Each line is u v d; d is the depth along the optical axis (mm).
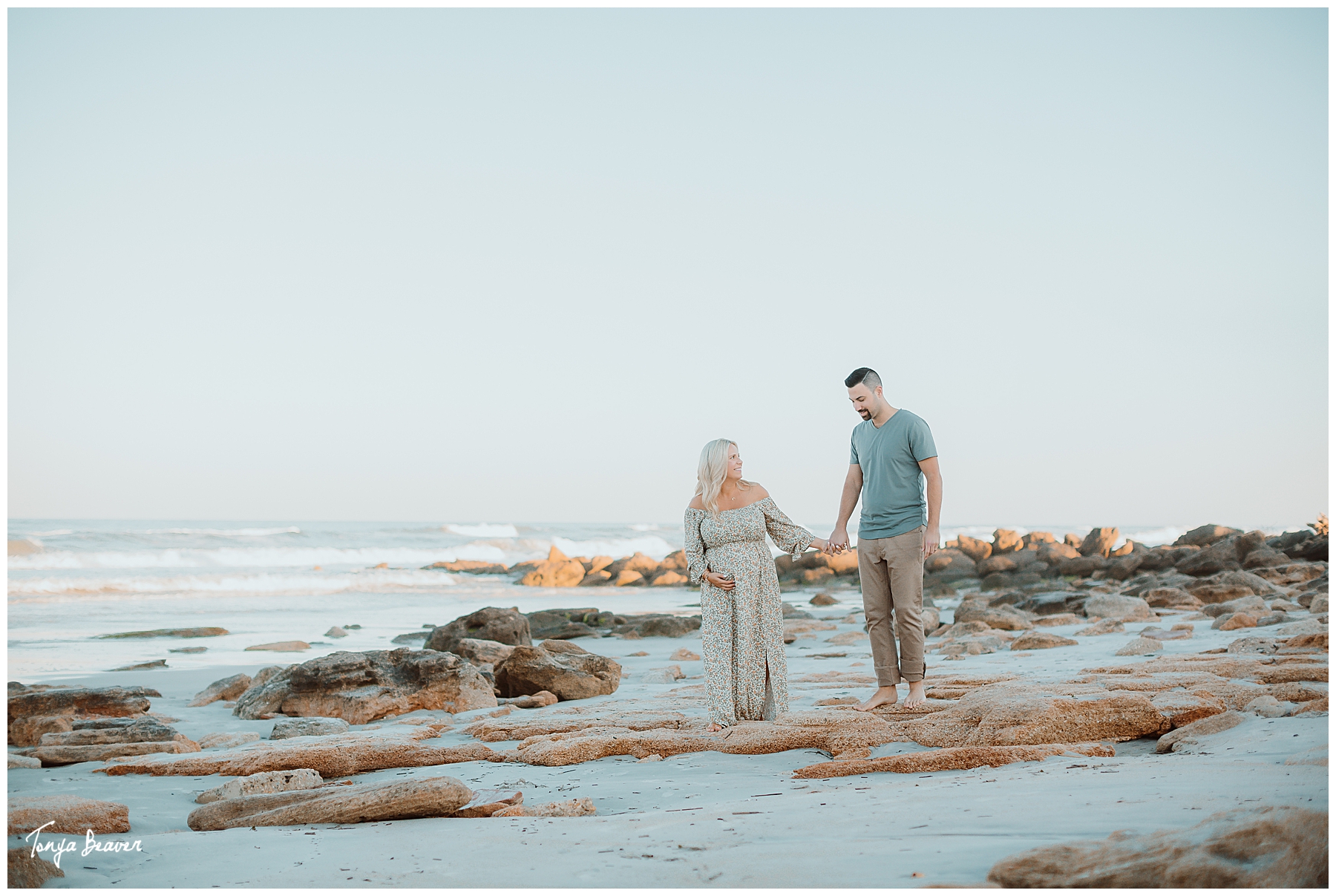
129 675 10289
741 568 5332
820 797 3258
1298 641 6910
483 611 11867
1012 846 2387
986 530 78000
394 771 4539
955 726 4602
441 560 47531
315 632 16312
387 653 7496
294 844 2939
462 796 3352
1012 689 5117
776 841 2607
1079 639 9719
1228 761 3371
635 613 21859
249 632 16094
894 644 5781
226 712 7633
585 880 2328
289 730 5918
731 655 5297
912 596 5633
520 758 4660
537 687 7621
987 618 11789
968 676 6789
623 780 4090
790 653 10508
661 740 4754
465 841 2842
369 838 2986
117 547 37250
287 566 40344
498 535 66312
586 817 3215
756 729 4887
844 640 11945
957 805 2883
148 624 17531
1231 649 7184
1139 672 6203
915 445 5645
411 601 24453
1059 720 4305
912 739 4676
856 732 4680
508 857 2611
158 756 5004
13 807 3375
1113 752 3996
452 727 6086
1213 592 13797
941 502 5648
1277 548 25422
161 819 3684
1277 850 2053
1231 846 2088
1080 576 29031
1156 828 2398
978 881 2127
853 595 26891
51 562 34594
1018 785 3182
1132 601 12828
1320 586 15172
